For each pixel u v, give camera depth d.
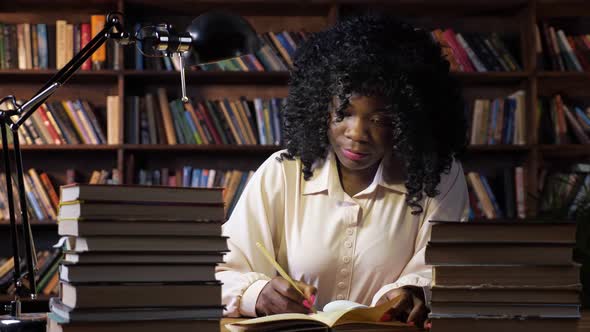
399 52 1.50
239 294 1.43
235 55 1.62
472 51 4.02
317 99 1.52
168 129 3.88
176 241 1.03
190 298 1.03
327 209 1.61
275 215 1.64
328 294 1.61
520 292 1.05
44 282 3.81
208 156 4.12
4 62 3.84
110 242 1.00
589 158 4.20
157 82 4.07
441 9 4.12
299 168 1.65
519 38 4.21
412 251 1.62
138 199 1.02
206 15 1.63
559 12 4.16
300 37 4.00
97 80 4.01
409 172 1.54
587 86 4.21
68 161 4.09
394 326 1.19
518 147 3.93
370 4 4.01
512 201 3.98
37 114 3.84
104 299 0.99
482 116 4.00
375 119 1.45
